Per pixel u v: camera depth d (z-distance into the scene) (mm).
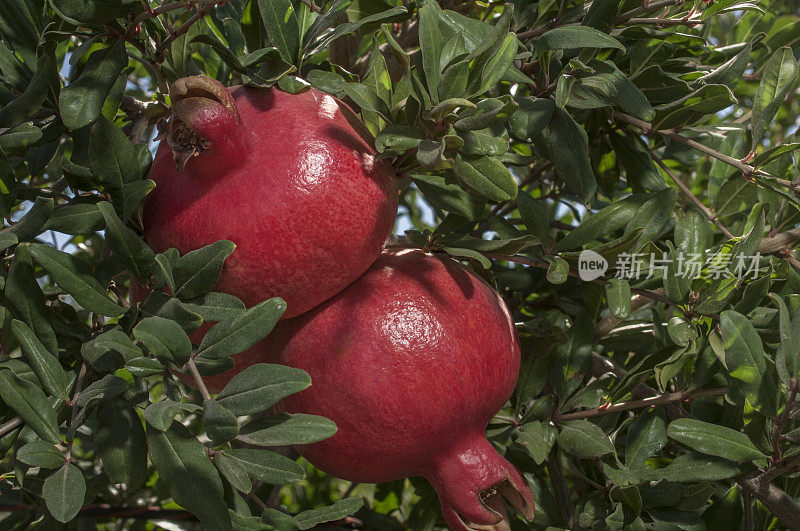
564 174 1433
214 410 980
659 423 1519
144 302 1110
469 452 1254
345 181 1129
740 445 1358
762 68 2117
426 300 1201
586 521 1443
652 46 1574
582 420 1550
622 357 2025
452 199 1340
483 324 1234
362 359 1156
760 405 1299
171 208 1135
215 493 1027
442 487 1270
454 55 1255
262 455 1048
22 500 1692
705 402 1616
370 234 1165
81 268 1090
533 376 1625
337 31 1312
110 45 1199
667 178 2156
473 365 1192
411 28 1819
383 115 1245
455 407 1180
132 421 1127
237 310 1072
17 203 1557
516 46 1249
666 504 1476
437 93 1204
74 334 1192
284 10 1275
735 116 2322
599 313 1744
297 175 1096
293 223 1087
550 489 1793
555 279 1382
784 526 1637
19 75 1247
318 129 1153
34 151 1482
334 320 1192
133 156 1150
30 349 1047
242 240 1088
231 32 1800
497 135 1286
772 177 1487
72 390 1171
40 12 1289
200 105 1058
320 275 1138
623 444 1768
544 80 1496
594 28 1479
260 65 1271
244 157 1099
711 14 1540
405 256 1303
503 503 1394
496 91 1500
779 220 1716
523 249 1502
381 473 1263
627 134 1765
